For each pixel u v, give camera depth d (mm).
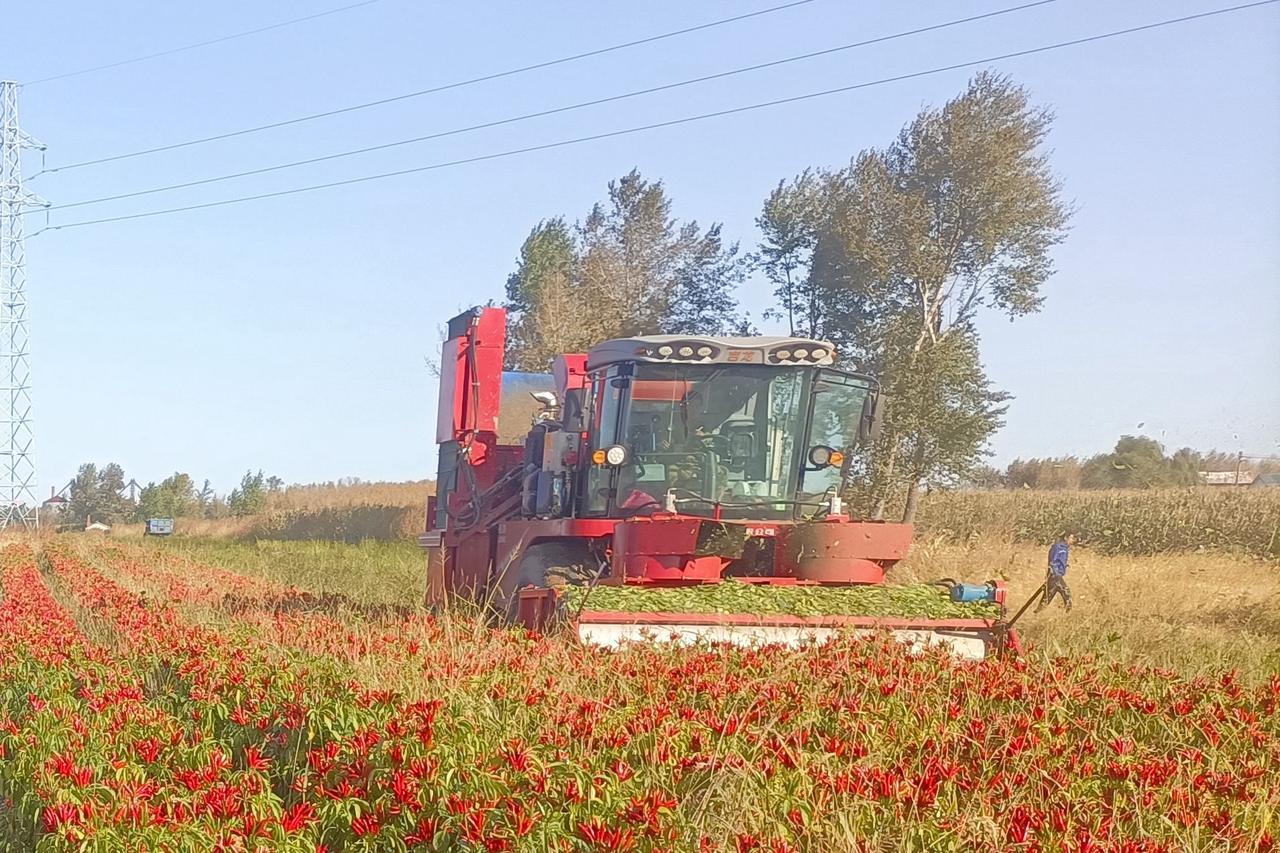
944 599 14109
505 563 17953
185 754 9117
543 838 6637
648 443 16062
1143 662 12984
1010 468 51250
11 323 70250
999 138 39562
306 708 9461
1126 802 7652
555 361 19844
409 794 7254
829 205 41906
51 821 7461
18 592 25047
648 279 51938
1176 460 44969
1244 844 7117
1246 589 21500
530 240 62438
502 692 9703
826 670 10781
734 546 14922
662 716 8547
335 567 34094
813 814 6996
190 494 104688
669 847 6586
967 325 40812
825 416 16422
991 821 6922
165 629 15211
